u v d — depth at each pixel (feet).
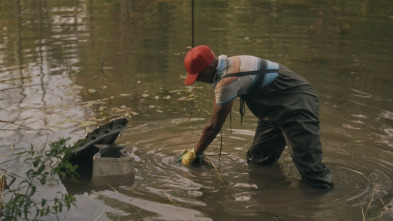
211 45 25.57
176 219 10.85
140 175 13.14
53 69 21.98
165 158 14.23
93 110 17.53
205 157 14.52
